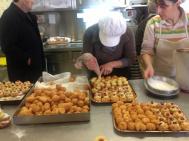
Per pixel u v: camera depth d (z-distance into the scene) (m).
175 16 1.67
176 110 1.23
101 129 1.16
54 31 3.76
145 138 1.07
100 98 1.42
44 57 3.03
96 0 3.59
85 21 3.69
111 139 1.07
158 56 1.81
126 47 1.93
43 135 1.13
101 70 1.82
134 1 3.55
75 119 1.22
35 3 3.58
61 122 1.22
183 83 1.54
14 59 2.58
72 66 3.43
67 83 1.63
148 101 1.44
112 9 3.55
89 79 1.73
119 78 1.67
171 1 1.57
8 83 1.70
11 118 1.28
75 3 3.59
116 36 1.84
